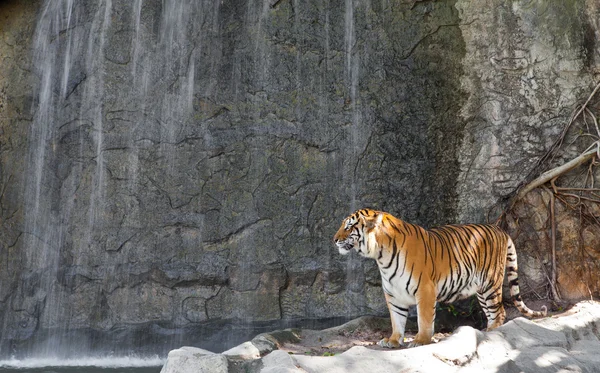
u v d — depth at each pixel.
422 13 9.77
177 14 10.24
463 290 7.21
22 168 10.20
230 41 10.09
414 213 9.47
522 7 9.47
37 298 9.86
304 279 9.49
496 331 6.64
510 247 7.95
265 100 9.88
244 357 6.24
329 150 9.71
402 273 6.61
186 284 9.58
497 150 9.34
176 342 9.47
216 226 9.68
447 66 9.64
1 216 10.12
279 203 9.66
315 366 5.46
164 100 10.04
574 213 8.99
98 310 9.68
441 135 9.55
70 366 8.73
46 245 9.96
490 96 9.46
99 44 10.26
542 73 9.33
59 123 10.18
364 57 9.84
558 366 6.06
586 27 9.27
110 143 9.99
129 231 9.78
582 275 8.87
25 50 10.47
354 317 9.35
